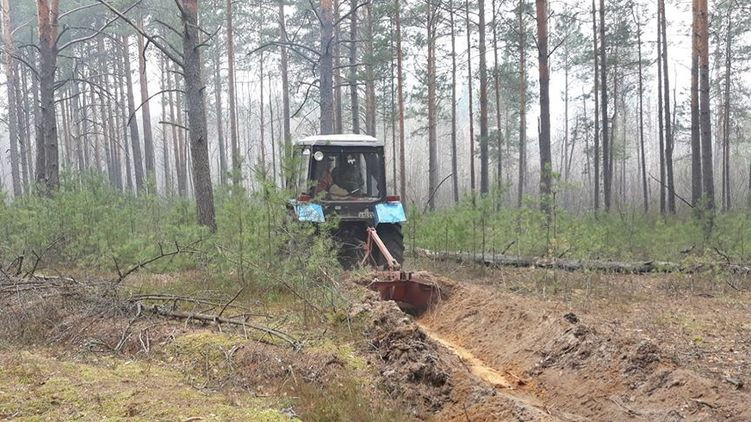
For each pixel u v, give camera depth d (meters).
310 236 9.25
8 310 6.84
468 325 8.09
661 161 25.44
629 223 12.63
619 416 4.93
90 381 5.14
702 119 15.26
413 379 5.67
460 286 9.15
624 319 7.61
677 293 9.19
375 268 10.27
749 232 10.91
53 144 14.56
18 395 4.70
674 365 5.36
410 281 9.05
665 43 22.47
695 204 14.52
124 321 6.82
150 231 11.24
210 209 11.88
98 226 10.68
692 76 18.77
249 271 8.59
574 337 6.22
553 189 10.47
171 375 5.51
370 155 10.86
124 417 4.34
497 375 6.46
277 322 7.10
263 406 4.81
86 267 10.09
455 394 5.51
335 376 5.51
